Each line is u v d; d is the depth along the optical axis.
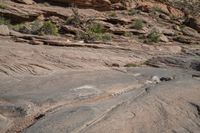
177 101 5.70
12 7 22.56
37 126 4.70
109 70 8.95
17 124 5.00
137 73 8.58
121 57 13.99
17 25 21.09
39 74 8.71
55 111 5.24
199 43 24.95
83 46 15.60
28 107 5.34
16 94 6.00
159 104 5.51
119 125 4.70
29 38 15.23
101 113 5.05
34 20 22.92
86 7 27.66
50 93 5.98
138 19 26.50
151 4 33.06
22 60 10.14
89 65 11.34
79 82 6.85
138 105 5.40
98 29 21.77
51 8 24.98
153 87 6.48
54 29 19.52
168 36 25.23
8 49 11.55
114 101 5.63
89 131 4.49
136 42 20.00
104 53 14.49
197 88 6.50
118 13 28.45
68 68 10.27
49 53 11.99
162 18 30.22
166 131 4.66
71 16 23.62
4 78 7.51
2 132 4.83
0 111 5.33
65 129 4.54
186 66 11.70
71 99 5.70
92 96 5.93
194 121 5.07
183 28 28.88
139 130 4.63
